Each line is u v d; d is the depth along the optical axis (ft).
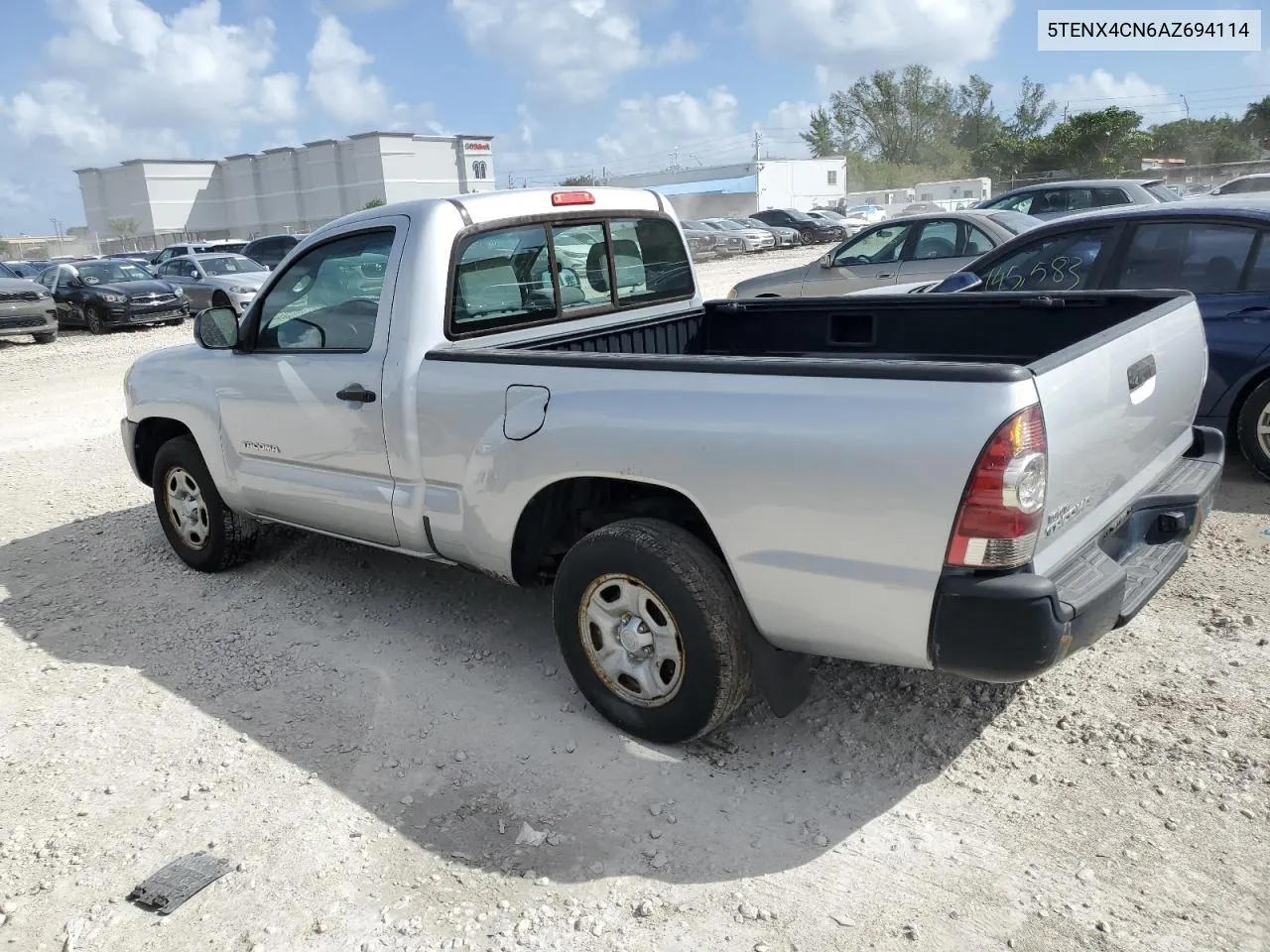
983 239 31.55
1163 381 11.26
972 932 8.41
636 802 10.43
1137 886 8.80
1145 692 11.81
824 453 9.14
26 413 35.35
